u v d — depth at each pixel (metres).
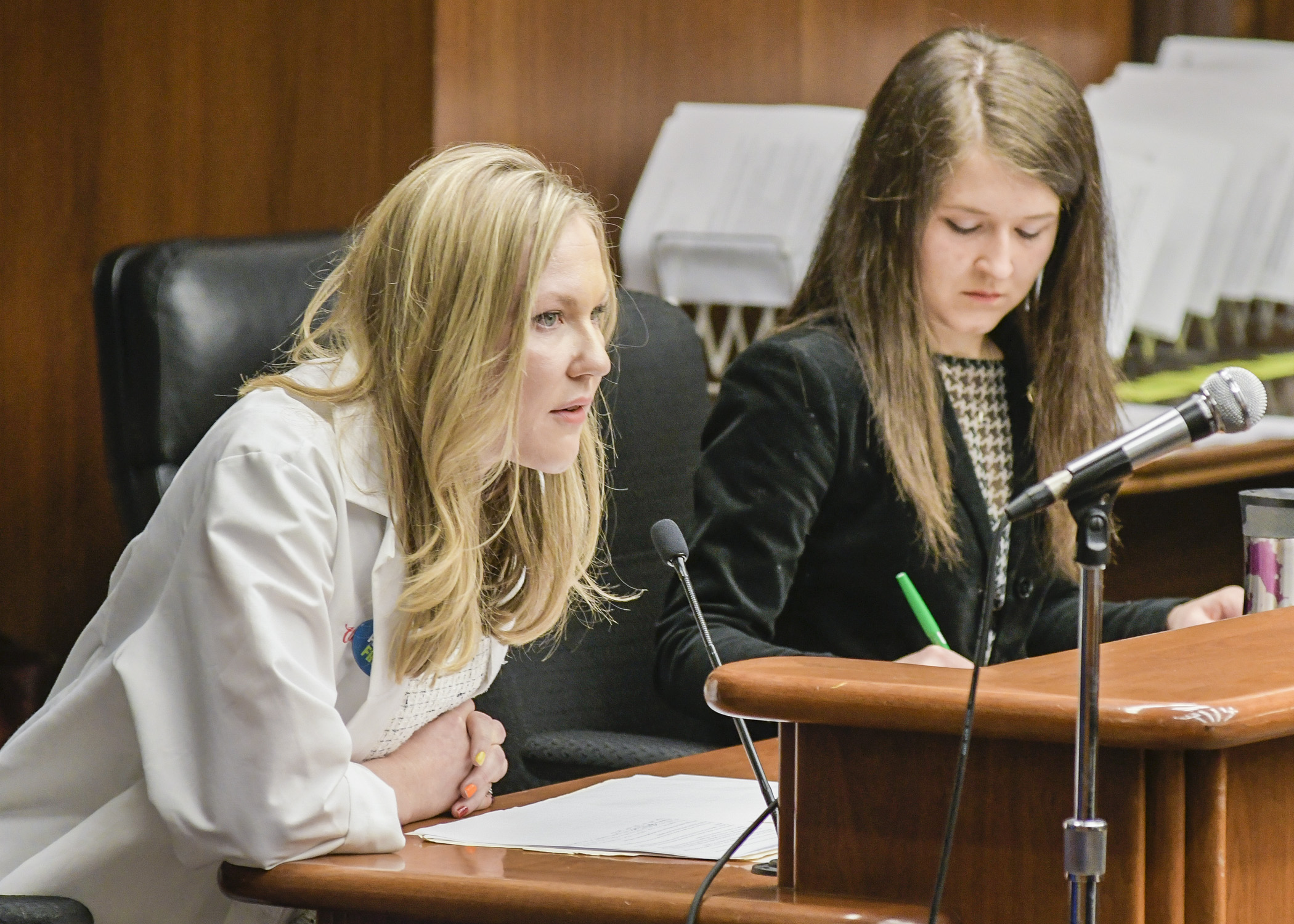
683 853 3.66
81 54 9.32
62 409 9.55
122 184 9.33
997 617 6.27
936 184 5.98
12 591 9.51
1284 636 3.63
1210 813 2.89
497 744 4.54
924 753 3.06
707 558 5.89
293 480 3.92
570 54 9.01
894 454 5.91
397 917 3.51
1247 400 2.97
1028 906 2.97
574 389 4.08
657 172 8.91
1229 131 10.14
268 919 4.19
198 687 3.78
